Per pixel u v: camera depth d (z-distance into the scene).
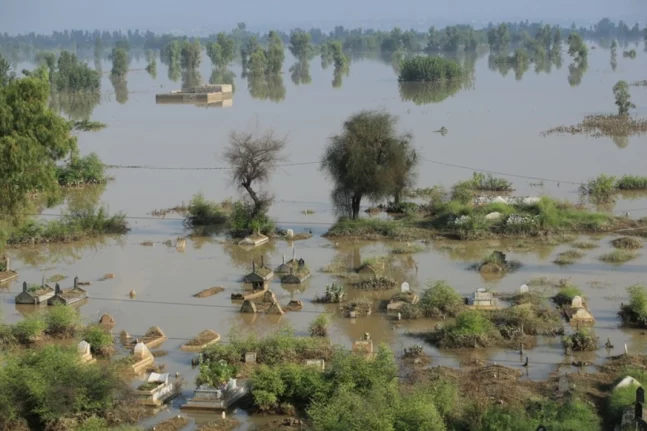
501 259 85.69
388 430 48.03
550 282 80.31
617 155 144.88
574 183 123.94
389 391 52.22
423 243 95.69
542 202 100.31
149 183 132.00
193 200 110.31
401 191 109.06
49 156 90.62
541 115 196.75
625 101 189.50
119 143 171.25
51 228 99.31
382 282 80.81
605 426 51.12
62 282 84.75
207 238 99.75
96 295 80.38
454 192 116.06
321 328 68.56
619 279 81.00
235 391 56.84
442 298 73.25
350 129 102.00
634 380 55.06
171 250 95.31
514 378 58.38
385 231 98.62
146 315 74.62
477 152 150.62
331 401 52.19
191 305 77.06
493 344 65.31
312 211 110.56
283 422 53.34
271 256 92.06
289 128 184.12
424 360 62.31
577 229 97.94
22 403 53.09
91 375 55.50
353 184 100.25
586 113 197.50
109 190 127.25
